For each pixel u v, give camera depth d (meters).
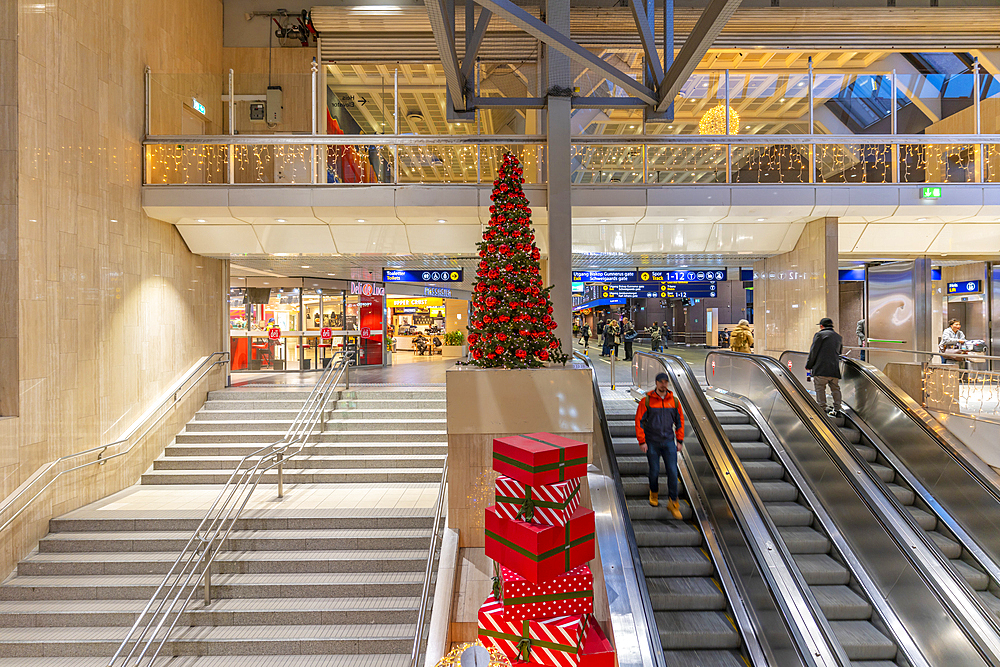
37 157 7.21
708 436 6.49
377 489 8.72
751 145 10.00
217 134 10.51
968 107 10.45
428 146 9.83
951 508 6.80
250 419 10.73
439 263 13.23
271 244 10.94
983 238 10.93
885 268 15.02
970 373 8.16
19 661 5.78
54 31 7.55
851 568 5.61
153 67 9.96
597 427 6.64
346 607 6.20
